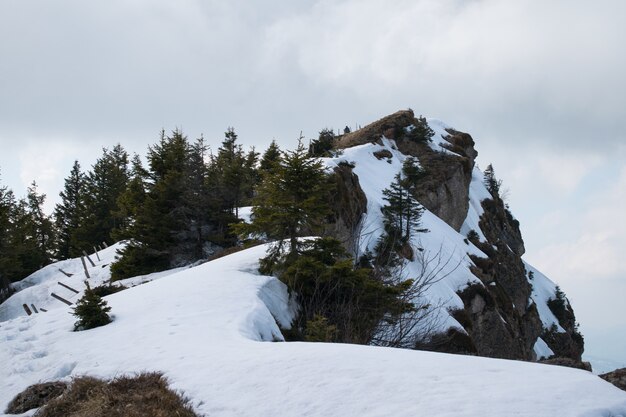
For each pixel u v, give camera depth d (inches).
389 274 783.7
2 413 354.3
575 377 276.5
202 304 565.3
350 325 604.1
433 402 248.5
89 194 2450.8
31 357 450.0
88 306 517.3
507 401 242.7
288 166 701.3
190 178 1225.4
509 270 2714.1
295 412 263.1
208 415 279.1
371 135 2640.3
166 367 359.3
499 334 1604.3
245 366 333.1
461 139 3179.1
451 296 1368.1
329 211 716.0
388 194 1599.4
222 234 1215.6
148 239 1203.2
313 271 656.4
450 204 2411.4
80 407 320.8
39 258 2212.1
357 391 273.3
